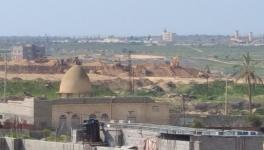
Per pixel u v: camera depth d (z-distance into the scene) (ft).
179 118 545.44
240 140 274.16
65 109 499.10
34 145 328.29
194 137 273.95
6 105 526.98
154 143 284.82
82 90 545.85
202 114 626.64
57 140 372.79
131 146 296.71
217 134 279.28
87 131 318.86
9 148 336.08
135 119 512.63
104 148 292.81
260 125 532.73
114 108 508.12
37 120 492.54
